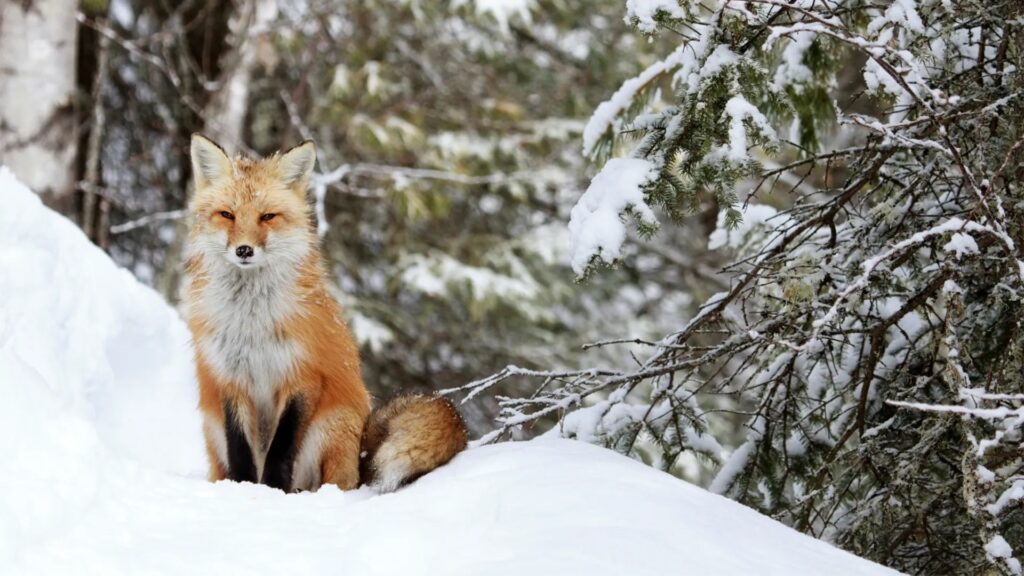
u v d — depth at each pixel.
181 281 25.69
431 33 31.95
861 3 10.66
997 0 9.41
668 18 9.11
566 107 33.38
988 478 7.49
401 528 6.74
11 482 6.29
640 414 10.84
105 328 11.77
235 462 9.75
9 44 18.86
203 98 31.47
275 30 28.44
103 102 30.67
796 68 11.99
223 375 9.77
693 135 9.09
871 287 9.34
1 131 18.75
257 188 9.91
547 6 33.03
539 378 31.86
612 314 35.69
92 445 7.08
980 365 9.77
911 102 9.30
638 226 9.11
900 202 10.12
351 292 31.77
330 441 9.70
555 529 6.55
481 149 31.62
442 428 8.68
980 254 8.44
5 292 10.67
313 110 30.59
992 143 9.04
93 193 27.33
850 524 9.77
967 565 9.51
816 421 10.84
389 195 29.36
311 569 6.33
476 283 30.06
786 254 9.97
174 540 6.49
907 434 10.13
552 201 35.00
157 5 31.95
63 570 5.86
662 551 6.25
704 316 10.40
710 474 26.64
